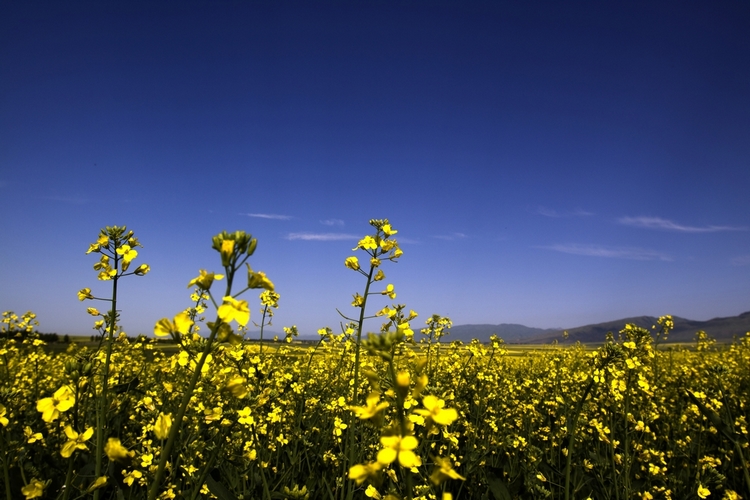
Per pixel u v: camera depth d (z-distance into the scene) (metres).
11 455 3.77
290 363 7.33
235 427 4.22
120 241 3.30
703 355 14.30
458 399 6.68
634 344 5.15
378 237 4.37
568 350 15.19
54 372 8.80
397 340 1.91
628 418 5.36
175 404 5.10
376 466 1.54
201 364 1.86
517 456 6.03
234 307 1.74
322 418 6.32
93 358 3.25
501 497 4.38
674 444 6.84
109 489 4.04
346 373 7.60
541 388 8.69
